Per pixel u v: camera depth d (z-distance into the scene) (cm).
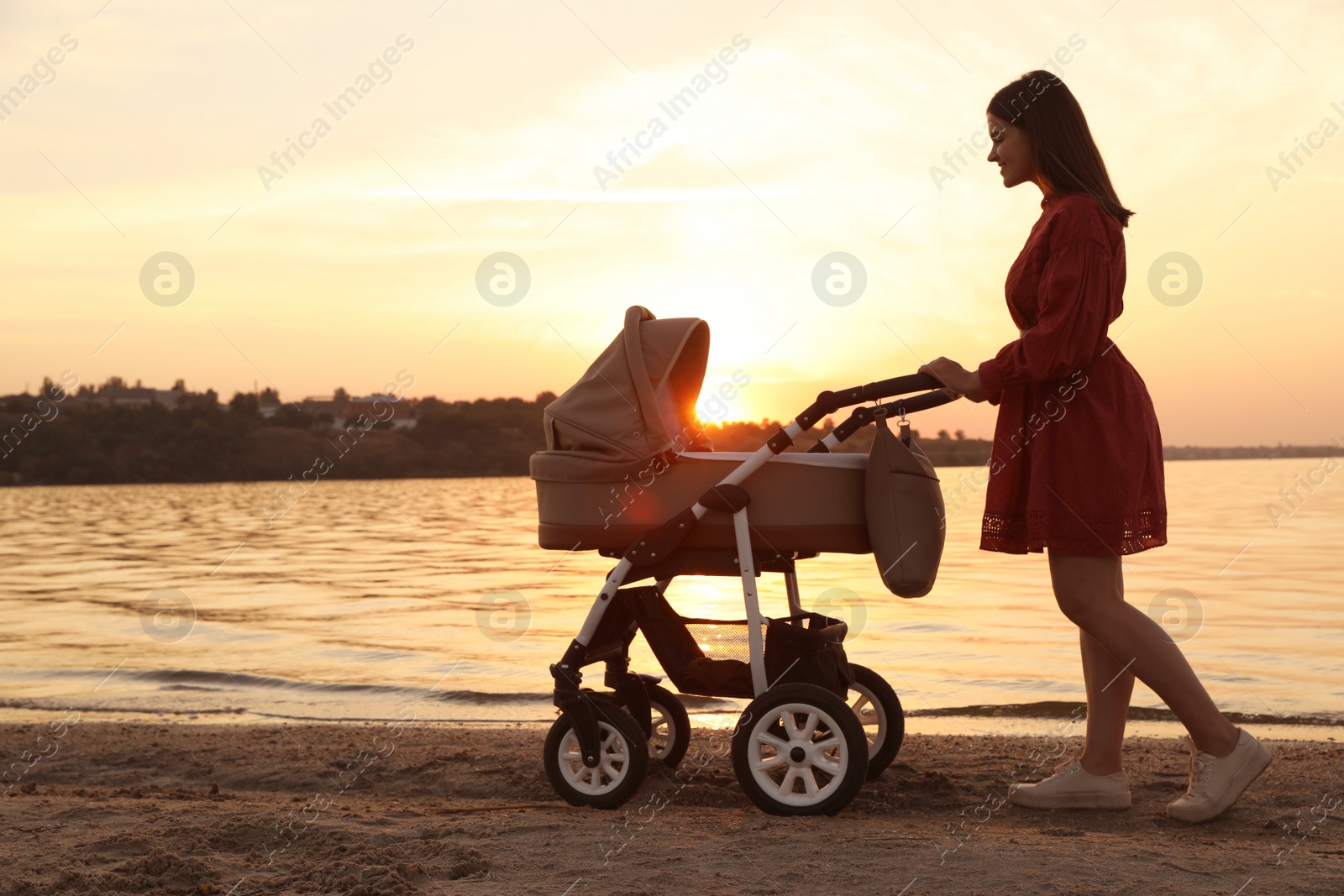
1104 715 292
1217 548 1584
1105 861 235
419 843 253
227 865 241
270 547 1817
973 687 597
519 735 455
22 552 1805
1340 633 764
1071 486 267
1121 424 267
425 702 568
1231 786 272
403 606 974
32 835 268
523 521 2603
